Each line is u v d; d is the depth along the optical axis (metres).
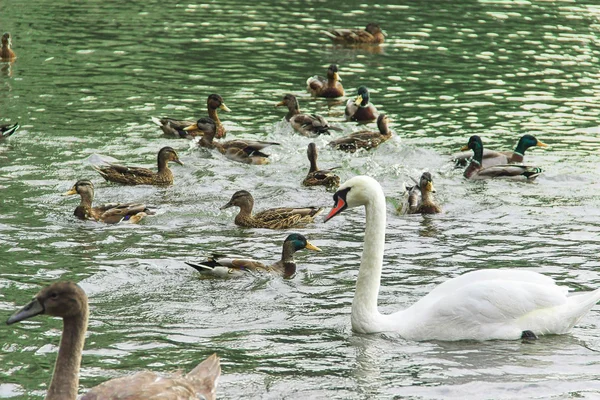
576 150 24.11
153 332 12.89
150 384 8.99
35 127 24.77
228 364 11.80
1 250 16.31
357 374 11.48
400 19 40.81
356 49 35.59
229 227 18.61
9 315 13.27
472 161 22.34
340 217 19.45
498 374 11.45
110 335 12.73
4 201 19.27
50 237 17.20
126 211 18.61
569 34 38.09
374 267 12.74
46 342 12.41
